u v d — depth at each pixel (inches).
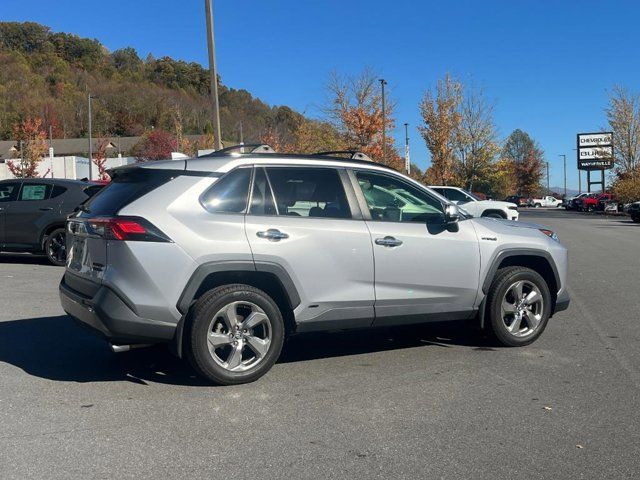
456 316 233.3
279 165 206.5
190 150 2223.2
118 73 4859.7
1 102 3973.9
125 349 195.5
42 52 4842.5
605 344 250.4
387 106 1438.2
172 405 179.9
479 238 233.3
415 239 219.3
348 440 156.5
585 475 138.7
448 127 1603.1
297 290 200.7
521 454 148.9
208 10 596.7
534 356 233.1
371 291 212.4
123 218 185.2
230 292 191.9
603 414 174.6
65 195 468.1
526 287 245.8
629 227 1032.8
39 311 305.3
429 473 138.9
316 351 240.1
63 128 3954.2
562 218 1451.8
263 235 195.6
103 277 186.4
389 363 224.2
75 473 137.6
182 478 135.9
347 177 216.4
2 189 470.9
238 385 197.6
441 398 187.2
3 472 137.7
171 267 185.2
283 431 161.8
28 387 195.0
